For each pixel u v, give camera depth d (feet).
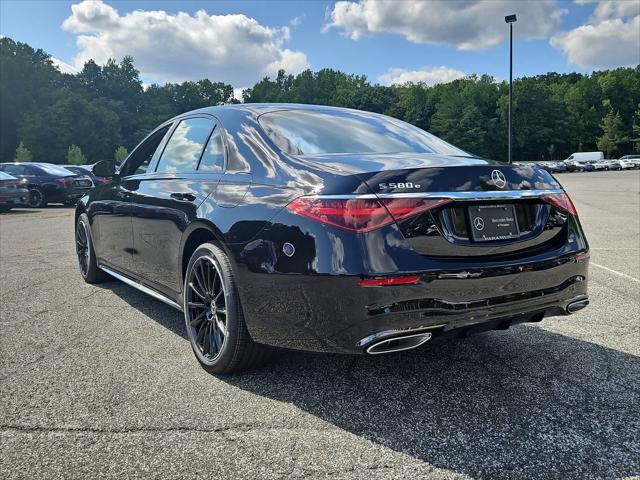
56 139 257.34
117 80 349.20
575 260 8.90
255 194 8.70
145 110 358.43
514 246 8.23
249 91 457.68
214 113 11.39
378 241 7.25
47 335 11.69
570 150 324.39
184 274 10.61
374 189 7.43
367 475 6.34
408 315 7.28
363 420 7.75
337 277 7.31
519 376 9.32
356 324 7.29
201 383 9.10
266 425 7.60
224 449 6.96
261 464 6.59
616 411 7.97
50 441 7.16
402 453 6.84
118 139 285.02
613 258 20.94
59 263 20.66
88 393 8.66
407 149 9.98
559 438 7.20
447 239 7.64
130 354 10.52
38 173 52.85
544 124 319.27
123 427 7.54
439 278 7.40
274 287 8.05
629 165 197.06
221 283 9.20
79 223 17.25
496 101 331.36
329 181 7.74
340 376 9.39
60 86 332.80
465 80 357.82
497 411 8.00
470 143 315.37
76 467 6.54
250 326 8.58
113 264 14.70
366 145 9.82
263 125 9.92
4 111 276.21
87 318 13.05
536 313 8.64
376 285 7.15
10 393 8.66
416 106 372.79
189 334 10.16
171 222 10.68
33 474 6.38
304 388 8.89
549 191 8.87
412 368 9.75
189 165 11.28
